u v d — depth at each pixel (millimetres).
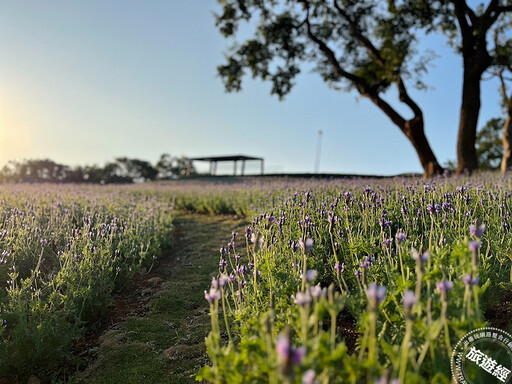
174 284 6426
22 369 3846
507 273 4238
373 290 1866
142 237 8125
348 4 24469
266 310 3590
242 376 2188
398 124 23141
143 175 74500
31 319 4215
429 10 22672
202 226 12047
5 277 5371
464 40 21203
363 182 14016
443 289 2201
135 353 4316
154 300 5805
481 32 20219
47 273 5949
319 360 1871
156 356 4250
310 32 24234
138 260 7508
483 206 6070
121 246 6949
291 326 2857
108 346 4500
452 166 42625
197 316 5203
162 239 9148
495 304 3719
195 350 4250
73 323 4848
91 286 5125
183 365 4008
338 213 6672
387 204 6906
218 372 2314
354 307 3090
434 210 4121
